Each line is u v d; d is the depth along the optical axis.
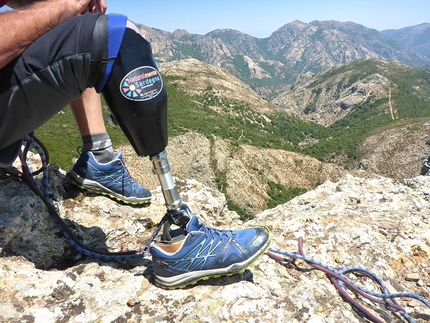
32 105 1.94
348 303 2.92
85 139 3.15
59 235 2.79
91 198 3.38
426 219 4.32
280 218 4.80
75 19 1.90
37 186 2.67
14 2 2.40
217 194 4.95
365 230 3.94
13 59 1.82
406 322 2.98
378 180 5.82
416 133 136.75
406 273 3.56
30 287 2.20
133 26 2.02
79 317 2.16
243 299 2.38
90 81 2.01
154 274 2.51
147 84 2.00
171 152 85.12
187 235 2.34
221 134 136.88
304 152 158.88
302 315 2.43
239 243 2.44
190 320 2.18
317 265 3.08
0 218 2.46
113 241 3.18
